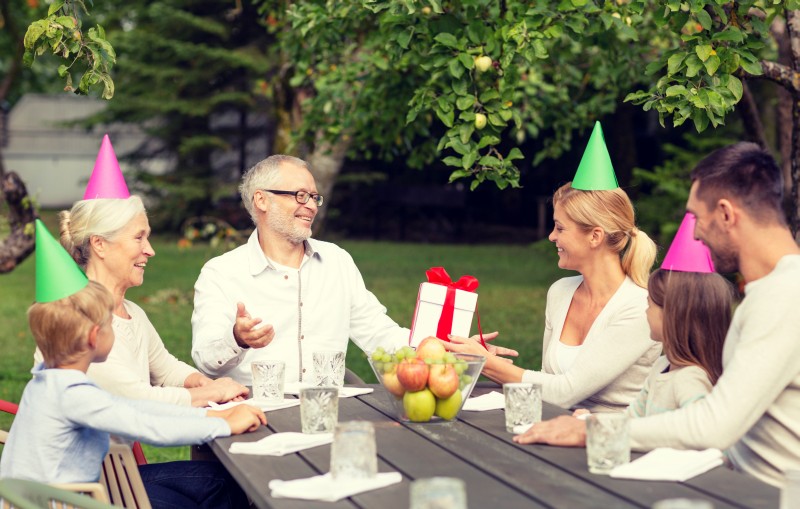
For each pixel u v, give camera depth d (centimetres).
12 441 266
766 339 239
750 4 411
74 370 266
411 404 286
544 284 1420
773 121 1240
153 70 2020
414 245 2177
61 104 3728
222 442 268
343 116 719
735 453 264
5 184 720
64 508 226
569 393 339
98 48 429
